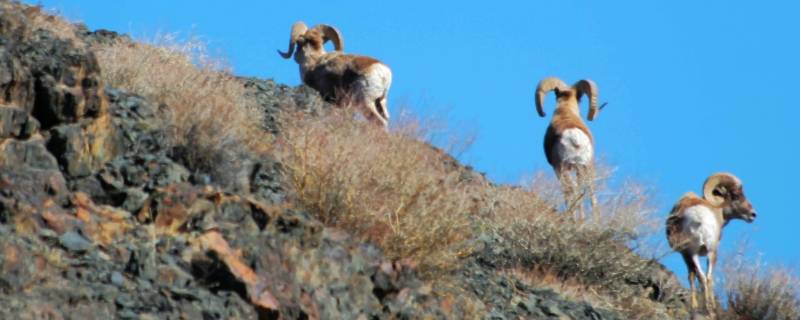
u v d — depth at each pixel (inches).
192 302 1251.8
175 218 1393.9
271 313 1295.5
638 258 2196.1
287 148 1844.2
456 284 1722.4
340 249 1482.5
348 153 1716.3
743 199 2568.9
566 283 2073.1
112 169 1478.8
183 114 1710.1
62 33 2049.7
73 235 1288.1
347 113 2114.9
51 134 1443.2
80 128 1469.0
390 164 1733.5
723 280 2283.5
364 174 1695.4
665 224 2450.8
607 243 2126.0
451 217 1699.1
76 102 1480.1
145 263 1280.8
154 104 1720.0
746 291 2256.4
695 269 2404.0
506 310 1750.7
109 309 1194.6
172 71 1984.5
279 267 1371.8
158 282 1274.6
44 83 1467.8
